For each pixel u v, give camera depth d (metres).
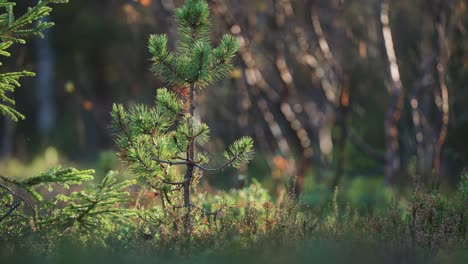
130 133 7.83
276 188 15.27
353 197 13.84
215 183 13.21
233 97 18.36
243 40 16.22
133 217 8.05
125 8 17.58
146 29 19.33
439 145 15.27
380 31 15.48
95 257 7.00
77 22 35.69
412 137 17.72
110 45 34.78
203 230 7.87
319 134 20.34
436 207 8.18
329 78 19.77
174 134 7.85
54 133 34.22
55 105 38.00
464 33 16.66
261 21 17.75
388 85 16.38
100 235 7.90
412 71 17.92
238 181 12.25
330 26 18.61
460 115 18.05
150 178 7.94
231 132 18.25
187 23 8.09
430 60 15.89
